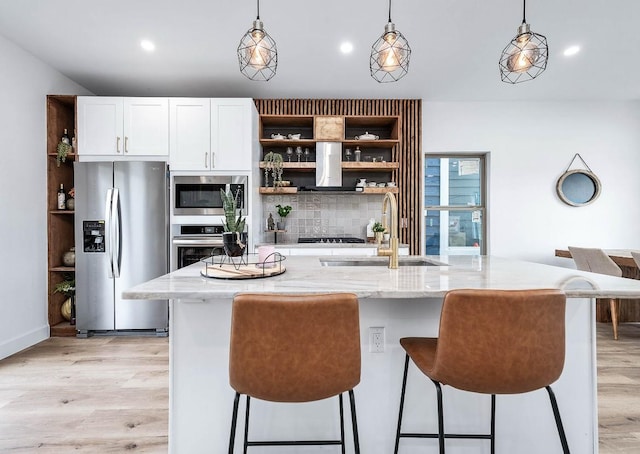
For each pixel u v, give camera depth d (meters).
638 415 1.99
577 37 2.83
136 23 2.61
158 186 3.33
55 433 1.81
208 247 3.44
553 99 4.32
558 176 4.44
